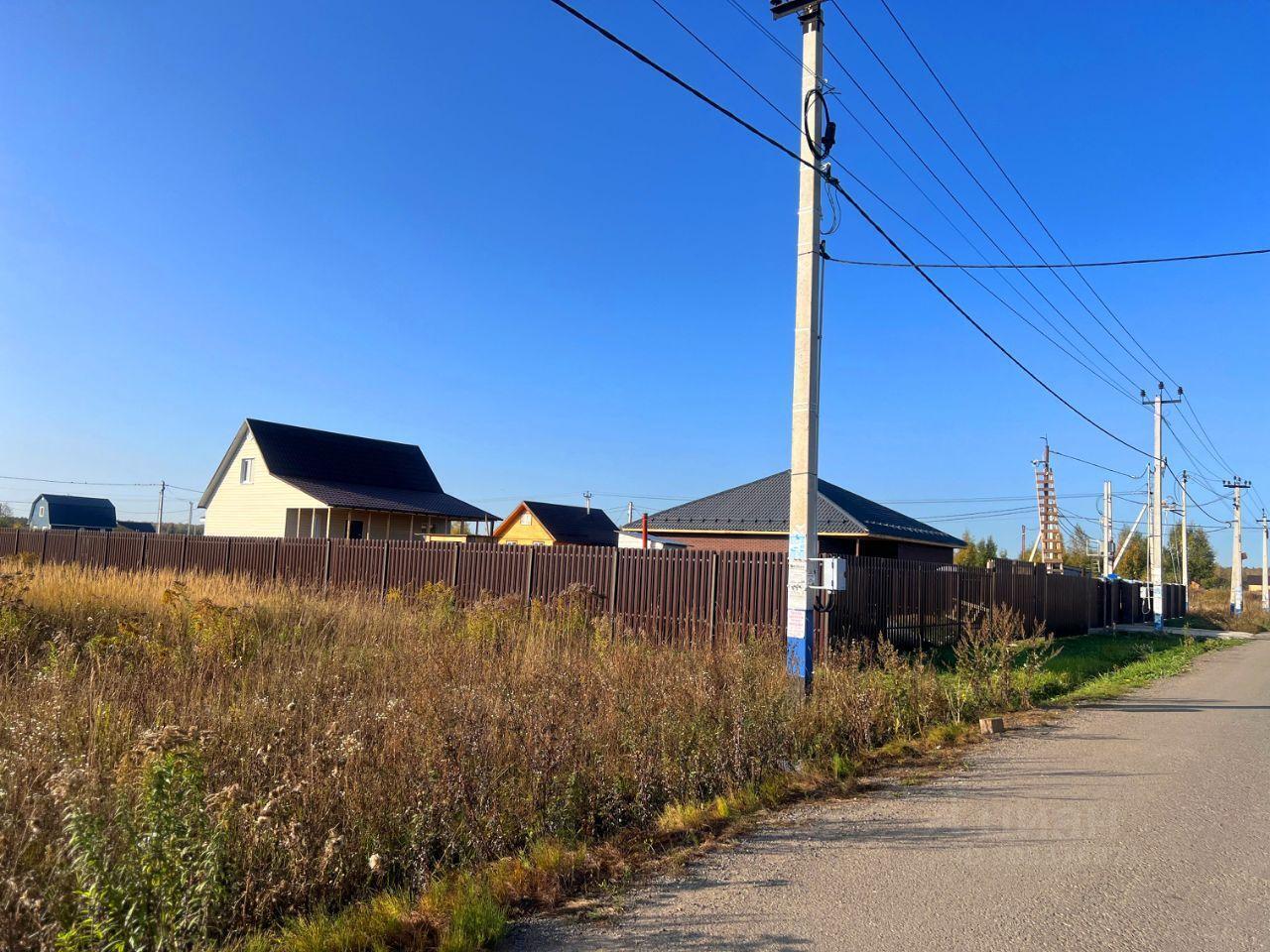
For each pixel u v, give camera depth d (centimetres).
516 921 422
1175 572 7162
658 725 665
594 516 4775
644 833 552
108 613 1214
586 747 609
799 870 494
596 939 402
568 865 486
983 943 402
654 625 1415
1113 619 3281
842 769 721
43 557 2625
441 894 435
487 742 565
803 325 959
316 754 517
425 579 1756
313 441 3862
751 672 813
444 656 880
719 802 602
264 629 1141
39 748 500
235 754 538
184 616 1105
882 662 1156
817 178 972
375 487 3909
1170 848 539
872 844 541
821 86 978
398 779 515
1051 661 1623
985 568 1991
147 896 361
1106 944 402
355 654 938
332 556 1941
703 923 420
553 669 795
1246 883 481
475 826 504
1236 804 643
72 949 333
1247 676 1603
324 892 430
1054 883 477
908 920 425
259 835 429
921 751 815
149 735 414
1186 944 404
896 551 3069
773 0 985
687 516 3077
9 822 397
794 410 955
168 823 385
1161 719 1037
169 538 2312
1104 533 4616
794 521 934
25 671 809
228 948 376
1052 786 689
